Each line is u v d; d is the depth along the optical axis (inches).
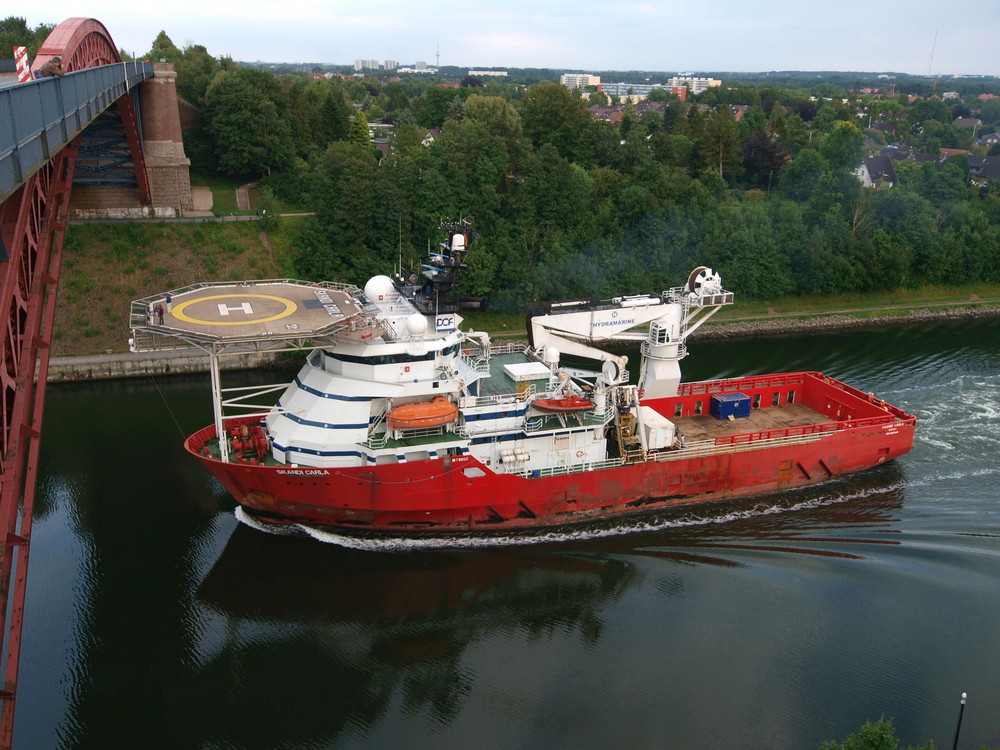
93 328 2474.2
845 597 1359.5
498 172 3164.4
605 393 1595.7
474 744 1067.3
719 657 1221.1
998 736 1063.0
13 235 928.3
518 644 1256.8
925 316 3344.0
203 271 2706.7
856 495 1723.7
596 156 3831.2
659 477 1612.9
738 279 3203.7
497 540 1529.3
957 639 1253.7
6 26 3956.7
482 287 2876.5
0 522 758.5
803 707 1119.0
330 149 3174.2
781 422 1913.1
